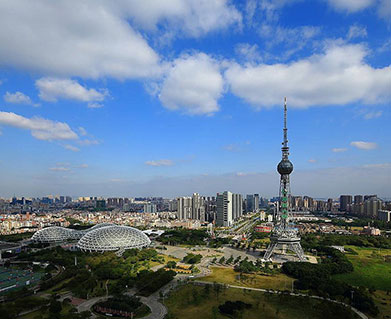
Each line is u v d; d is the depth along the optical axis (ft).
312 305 615.16
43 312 565.53
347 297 650.43
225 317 554.46
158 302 632.38
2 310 523.29
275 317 556.92
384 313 587.27
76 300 640.17
